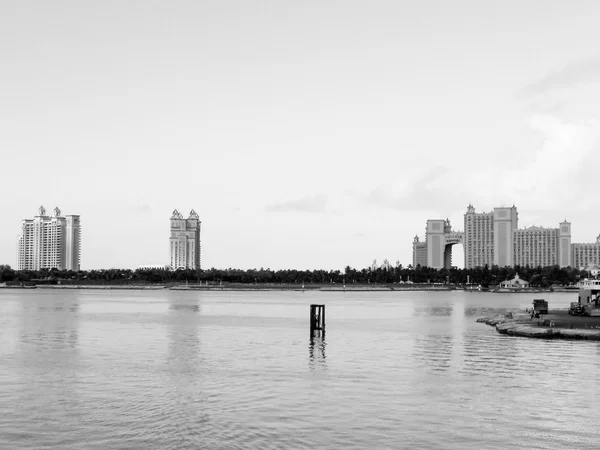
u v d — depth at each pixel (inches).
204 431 2361.0
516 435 2322.8
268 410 2637.8
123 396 2891.2
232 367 3646.7
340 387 3065.9
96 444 2230.6
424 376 3348.9
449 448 2190.0
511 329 5393.7
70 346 4598.9
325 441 2252.7
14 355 4133.9
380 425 2429.9
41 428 2405.3
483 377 3314.5
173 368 3612.2
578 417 2541.8
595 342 4749.0
